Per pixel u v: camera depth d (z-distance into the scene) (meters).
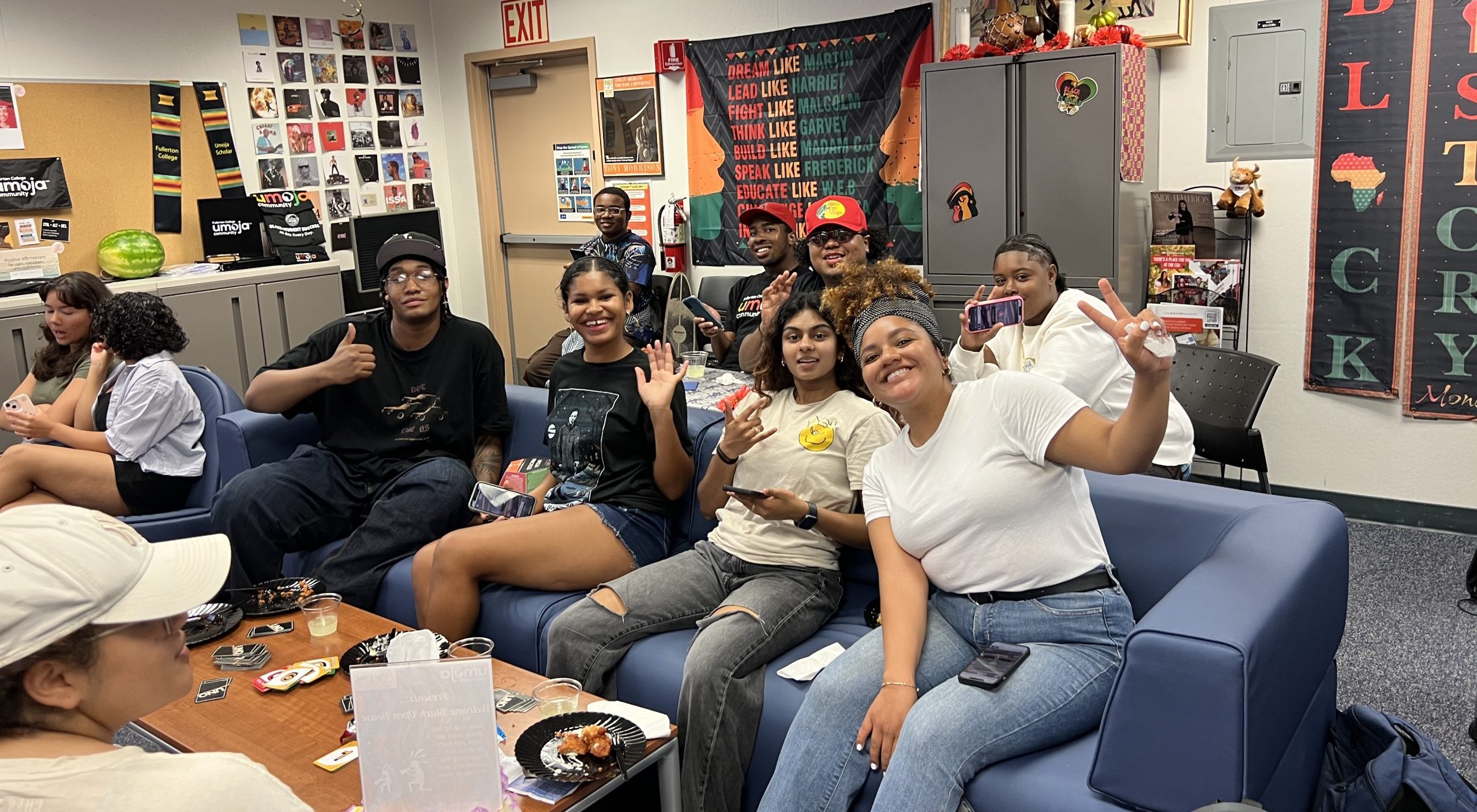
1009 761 1.78
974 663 1.84
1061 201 4.11
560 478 2.89
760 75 5.46
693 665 2.10
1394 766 1.82
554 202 6.74
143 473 3.46
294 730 1.86
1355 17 3.78
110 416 3.47
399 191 6.88
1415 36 3.68
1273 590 1.73
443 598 2.58
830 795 1.87
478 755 1.53
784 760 1.91
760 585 2.32
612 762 1.72
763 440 2.47
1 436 4.90
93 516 1.05
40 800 0.91
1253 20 3.99
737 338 4.25
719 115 5.68
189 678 1.12
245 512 2.98
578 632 2.30
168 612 1.03
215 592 1.08
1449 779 1.79
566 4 6.22
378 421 3.21
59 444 4.02
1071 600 1.89
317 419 3.31
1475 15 3.56
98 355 3.59
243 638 2.29
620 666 2.32
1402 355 3.90
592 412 2.81
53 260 5.35
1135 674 1.60
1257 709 1.58
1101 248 4.05
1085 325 2.65
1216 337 4.11
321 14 6.36
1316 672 1.96
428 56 6.96
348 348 3.08
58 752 0.97
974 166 4.30
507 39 6.58
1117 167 3.95
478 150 6.94
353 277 6.42
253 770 1.01
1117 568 2.21
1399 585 3.41
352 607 2.43
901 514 2.03
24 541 0.96
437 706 1.52
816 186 5.41
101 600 0.98
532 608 2.54
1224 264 4.06
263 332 5.82
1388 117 3.79
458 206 7.20
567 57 6.41
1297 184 4.03
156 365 3.44
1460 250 3.72
